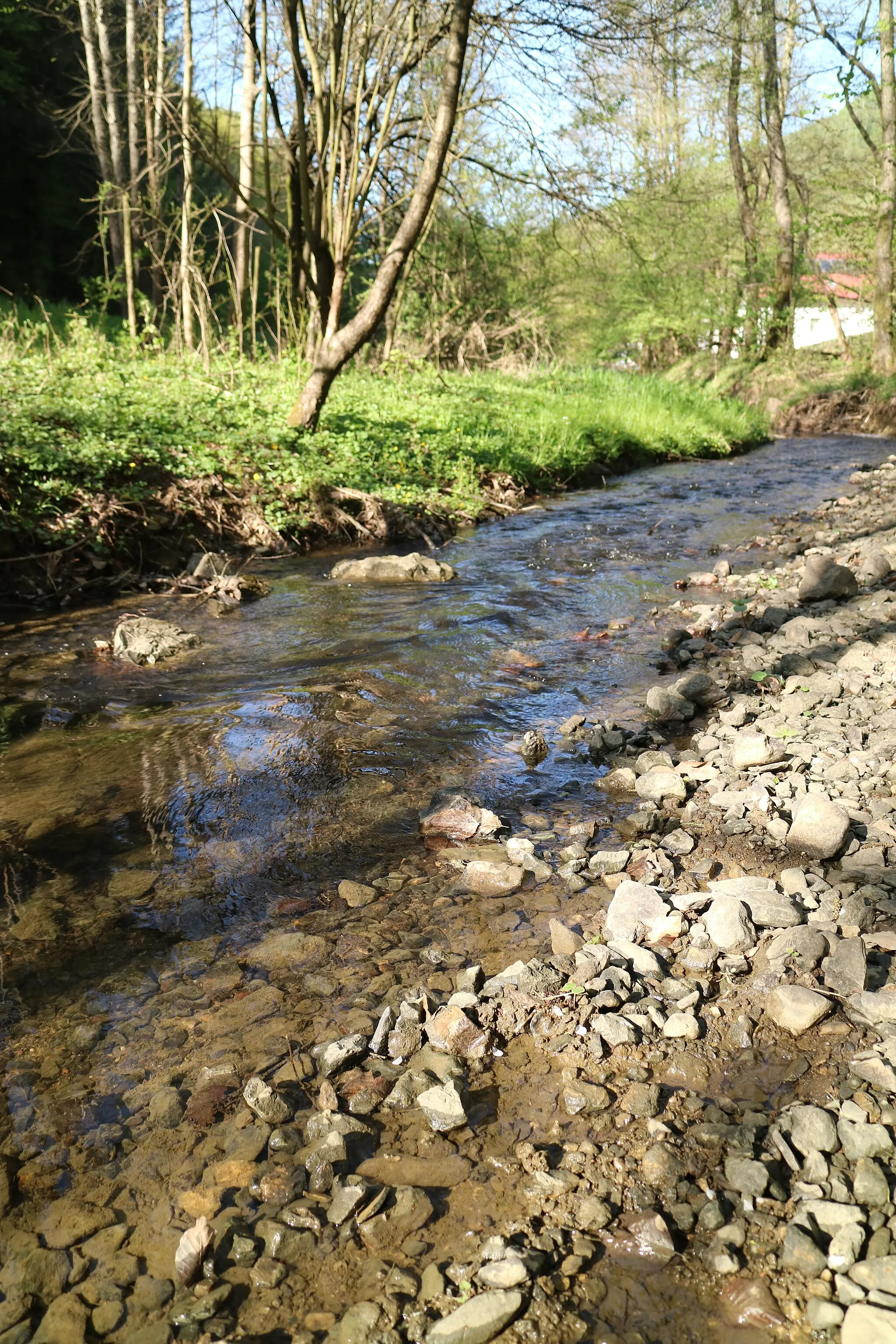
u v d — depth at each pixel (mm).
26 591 7395
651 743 4719
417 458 11383
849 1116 2273
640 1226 2018
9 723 5102
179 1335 1827
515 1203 2096
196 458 9195
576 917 3230
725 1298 1865
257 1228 2049
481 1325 1791
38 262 25969
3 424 8359
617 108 13172
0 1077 2508
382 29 11641
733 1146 2215
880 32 10531
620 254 25391
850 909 3062
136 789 4312
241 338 15555
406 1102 2406
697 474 14984
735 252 29109
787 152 30156
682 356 31781
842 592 6734
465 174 18500
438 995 2818
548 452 13391
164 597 7652
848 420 22969
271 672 5898
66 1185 2170
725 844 3693
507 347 23484
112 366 12125
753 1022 2664
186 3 13805
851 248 25719
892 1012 2621
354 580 8234
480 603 7422
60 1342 1814
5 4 21328
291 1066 2535
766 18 13664
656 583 7980
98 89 22375
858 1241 1939
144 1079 2500
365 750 4730
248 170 16188
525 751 4609
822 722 4602
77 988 2883
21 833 3898
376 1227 2039
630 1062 2527
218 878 3545
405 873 3570
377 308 10539
